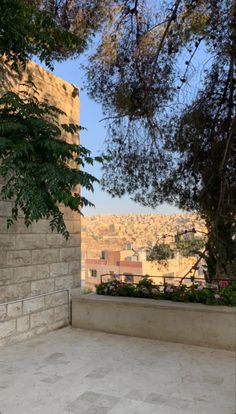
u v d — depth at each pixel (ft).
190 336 18.30
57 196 13.03
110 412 11.19
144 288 21.26
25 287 19.44
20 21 15.06
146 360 15.98
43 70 21.47
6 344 18.07
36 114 15.15
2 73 18.65
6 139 12.79
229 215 22.88
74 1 23.63
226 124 22.99
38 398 12.15
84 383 13.42
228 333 17.47
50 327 20.88
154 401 11.97
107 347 17.84
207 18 21.33
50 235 21.39
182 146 23.76
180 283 21.26
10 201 18.67
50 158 13.76
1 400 12.00
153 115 23.21
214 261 23.56
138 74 23.21
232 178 22.99
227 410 11.35
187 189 24.61
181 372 14.58
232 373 14.49
